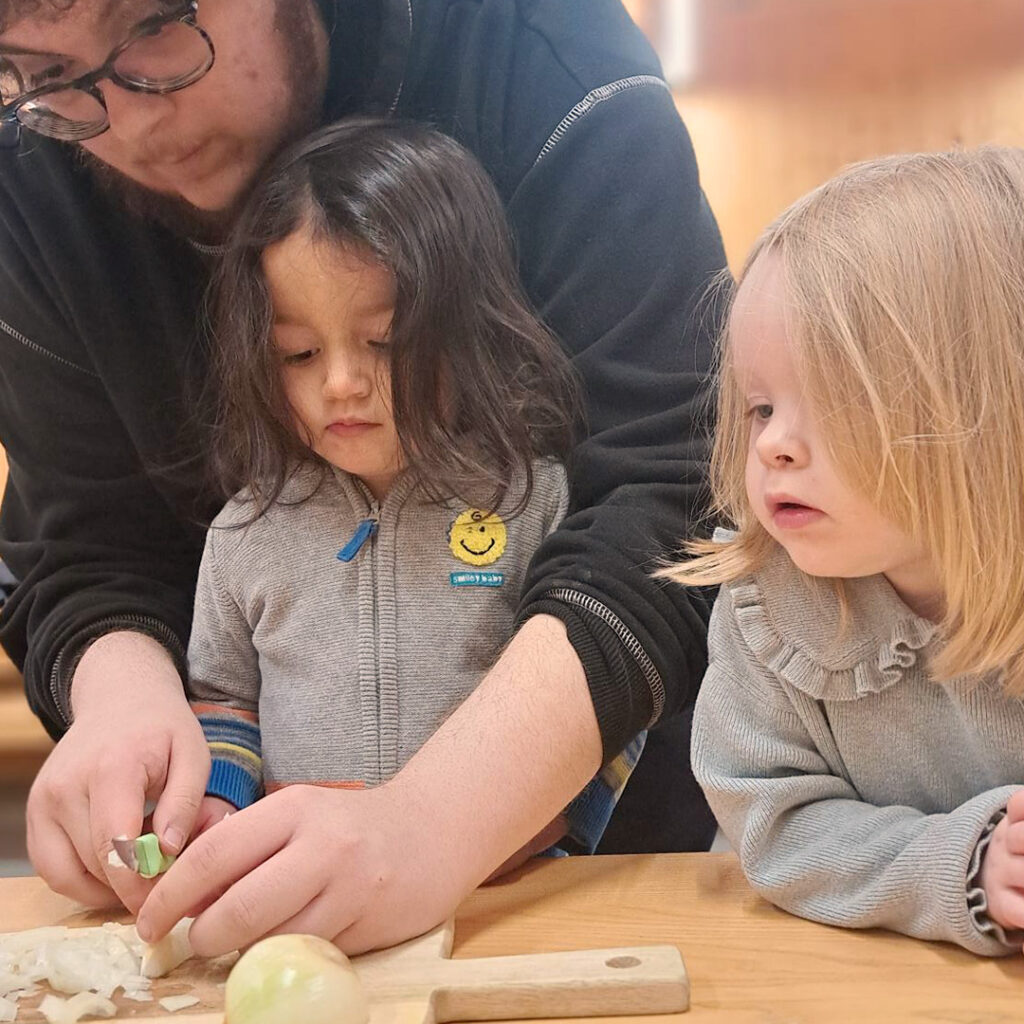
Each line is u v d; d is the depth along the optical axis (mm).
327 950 552
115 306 974
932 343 561
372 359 794
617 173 861
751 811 671
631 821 983
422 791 657
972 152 616
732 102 2115
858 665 653
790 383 587
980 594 576
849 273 575
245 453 869
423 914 618
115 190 936
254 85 835
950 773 660
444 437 813
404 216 789
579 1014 558
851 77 2066
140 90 789
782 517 601
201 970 615
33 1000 590
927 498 567
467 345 812
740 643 702
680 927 651
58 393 1015
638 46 923
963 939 581
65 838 733
